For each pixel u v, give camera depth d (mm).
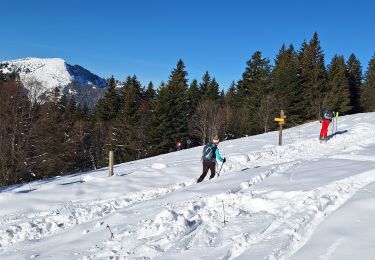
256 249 5707
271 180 10438
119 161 48969
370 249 5363
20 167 30469
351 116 34938
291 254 5555
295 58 62750
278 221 6988
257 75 59938
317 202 7473
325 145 19109
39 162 32188
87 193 12328
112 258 6293
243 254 5609
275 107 51719
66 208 10664
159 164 16781
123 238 7266
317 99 53406
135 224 8062
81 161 50688
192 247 6270
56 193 12250
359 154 13766
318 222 6684
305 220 6672
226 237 6578
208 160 12461
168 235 6855
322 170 10852
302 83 55312
